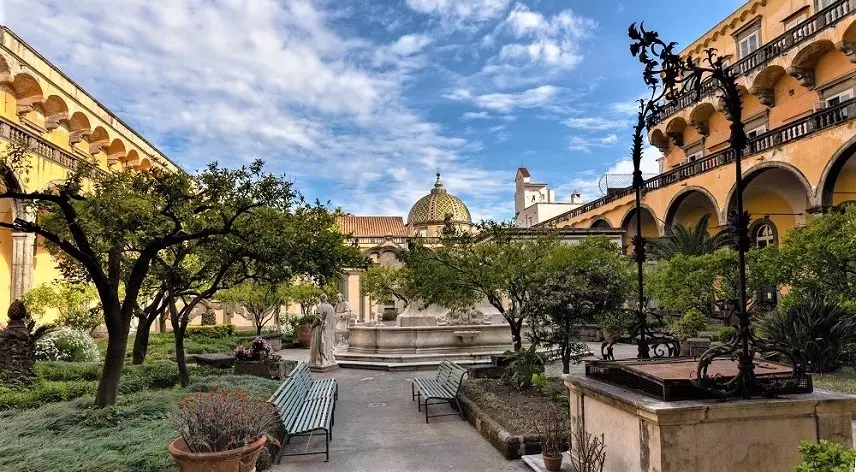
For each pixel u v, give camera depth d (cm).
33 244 2083
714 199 2288
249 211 890
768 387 433
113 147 2938
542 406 841
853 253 903
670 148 3094
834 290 1050
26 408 838
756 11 2423
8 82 1977
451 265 1192
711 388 422
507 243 1198
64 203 733
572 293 941
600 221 3366
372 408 1009
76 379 1115
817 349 1066
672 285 1341
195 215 912
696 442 403
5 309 2205
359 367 1563
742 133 458
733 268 1248
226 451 470
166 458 548
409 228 5622
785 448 416
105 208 771
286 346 2362
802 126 1855
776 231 2306
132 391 980
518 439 671
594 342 2081
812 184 1777
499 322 1858
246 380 1091
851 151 1656
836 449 335
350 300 4153
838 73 1950
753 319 1291
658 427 402
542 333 1012
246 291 2336
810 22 1970
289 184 901
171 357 1636
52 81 2192
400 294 2106
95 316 1800
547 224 3834
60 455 559
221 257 974
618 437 468
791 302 1084
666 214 2636
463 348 1644
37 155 1994
